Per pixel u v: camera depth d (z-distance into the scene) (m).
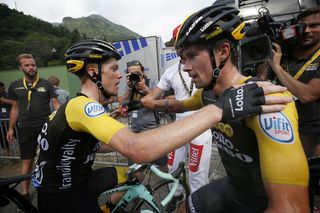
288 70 2.53
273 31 2.37
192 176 2.34
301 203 0.79
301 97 2.12
